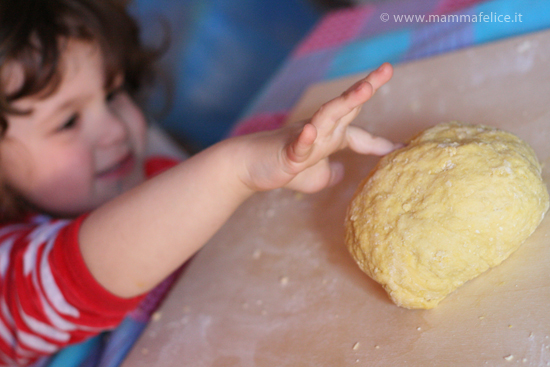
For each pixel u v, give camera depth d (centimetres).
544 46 79
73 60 91
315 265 68
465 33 97
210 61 191
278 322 63
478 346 47
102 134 104
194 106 190
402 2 132
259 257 75
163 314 74
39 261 69
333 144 50
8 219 100
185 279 79
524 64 78
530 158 53
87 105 98
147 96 151
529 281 50
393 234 50
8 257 77
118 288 65
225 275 75
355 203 57
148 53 136
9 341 77
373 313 57
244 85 194
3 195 98
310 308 62
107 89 102
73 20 94
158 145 152
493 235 47
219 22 192
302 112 100
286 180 52
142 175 124
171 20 187
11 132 87
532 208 48
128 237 61
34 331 72
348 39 128
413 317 54
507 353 45
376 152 60
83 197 103
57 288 66
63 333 72
